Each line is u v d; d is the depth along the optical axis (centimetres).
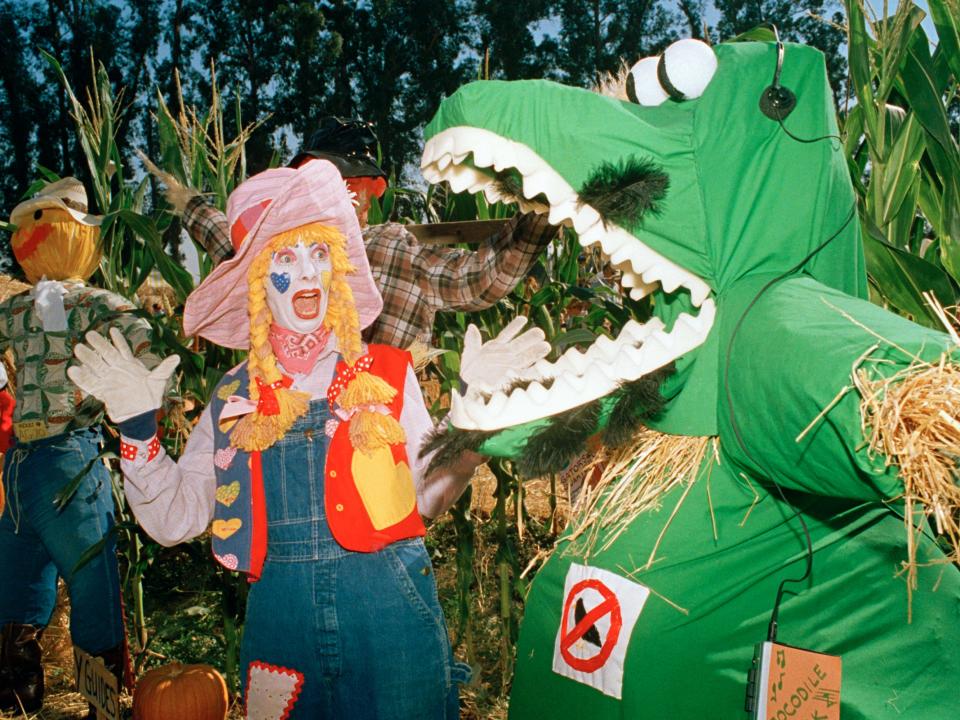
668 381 194
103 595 330
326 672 212
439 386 399
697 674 190
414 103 2877
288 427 215
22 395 331
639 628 193
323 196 220
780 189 194
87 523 329
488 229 318
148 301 444
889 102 380
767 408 173
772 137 195
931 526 227
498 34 2805
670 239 194
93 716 338
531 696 212
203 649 407
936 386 148
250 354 222
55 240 345
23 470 330
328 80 2820
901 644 188
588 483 218
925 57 272
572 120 191
